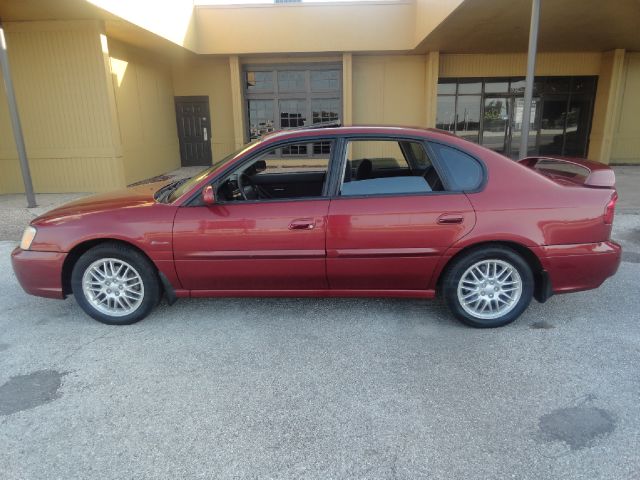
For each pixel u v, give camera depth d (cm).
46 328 372
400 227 338
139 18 953
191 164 1502
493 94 1469
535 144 1512
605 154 1443
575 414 257
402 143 355
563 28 1041
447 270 352
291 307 405
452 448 233
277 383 292
